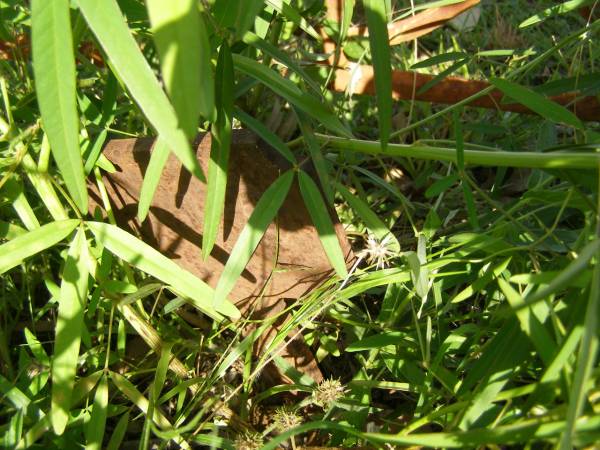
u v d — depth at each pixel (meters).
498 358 0.16
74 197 0.16
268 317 0.24
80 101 0.23
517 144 0.33
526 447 0.15
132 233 0.25
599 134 0.25
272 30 0.26
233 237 0.22
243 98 0.27
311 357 0.24
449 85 0.27
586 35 0.29
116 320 0.25
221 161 0.19
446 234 0.29
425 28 0.27
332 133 0.28
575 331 0.14
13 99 0.26
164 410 0.24
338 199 0.31
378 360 0.23
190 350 0.25
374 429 0.22
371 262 0.25
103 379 0.20
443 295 0.24
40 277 0.27
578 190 0.19
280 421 0.20
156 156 0.19
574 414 0.11
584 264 0.12
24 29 0.27
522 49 0.41
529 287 0.19
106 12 0.13
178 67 0.10
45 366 0.22
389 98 0.17
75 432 0.21
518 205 0.22
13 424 0.18
